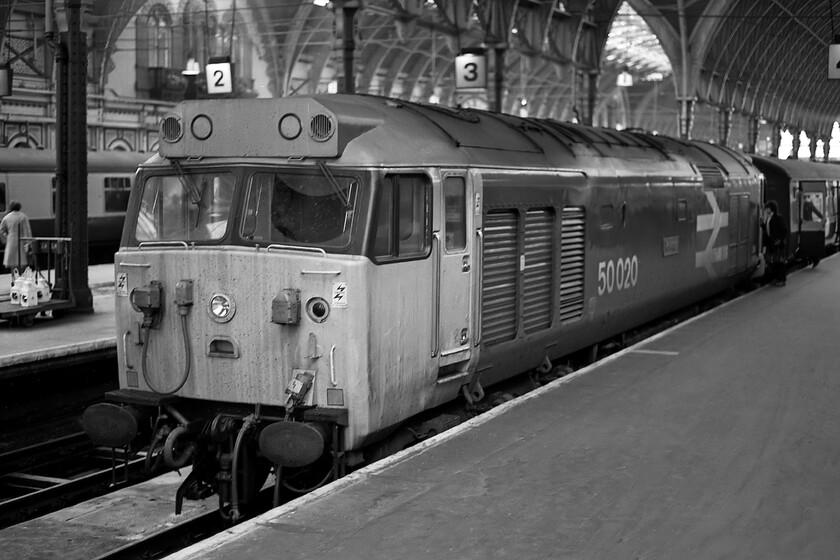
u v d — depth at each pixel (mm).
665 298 16219
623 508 6520
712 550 5773
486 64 27219
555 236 11328
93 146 39344
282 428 7645
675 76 44500
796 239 27375
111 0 38844
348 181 7898
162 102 42406
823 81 83938
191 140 8383
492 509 6508
